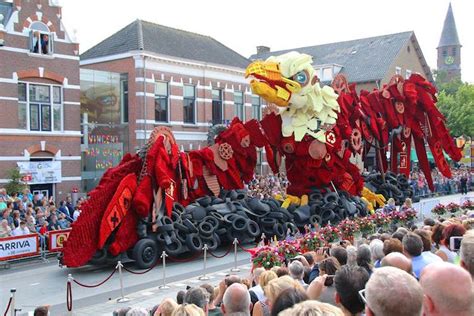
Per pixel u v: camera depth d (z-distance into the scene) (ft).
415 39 161.48
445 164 81.76
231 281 22.75
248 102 121.60
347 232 48.55
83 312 37.73
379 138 75.41
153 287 45.09
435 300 10.41
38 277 49.93
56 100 82.69
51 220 61.21
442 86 276.82
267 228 62.69
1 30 74.69
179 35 117.39
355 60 158.10
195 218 58.18
